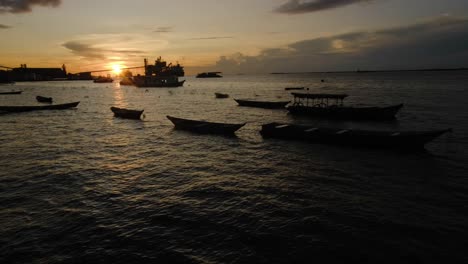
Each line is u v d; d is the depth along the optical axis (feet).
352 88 425.69
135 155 93.56
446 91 322.14
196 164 83.41
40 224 48.98
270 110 206.39
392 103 226.38
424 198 58.03
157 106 245.86
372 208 53.78
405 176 70.49
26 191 63.41
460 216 50.49
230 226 47.88
